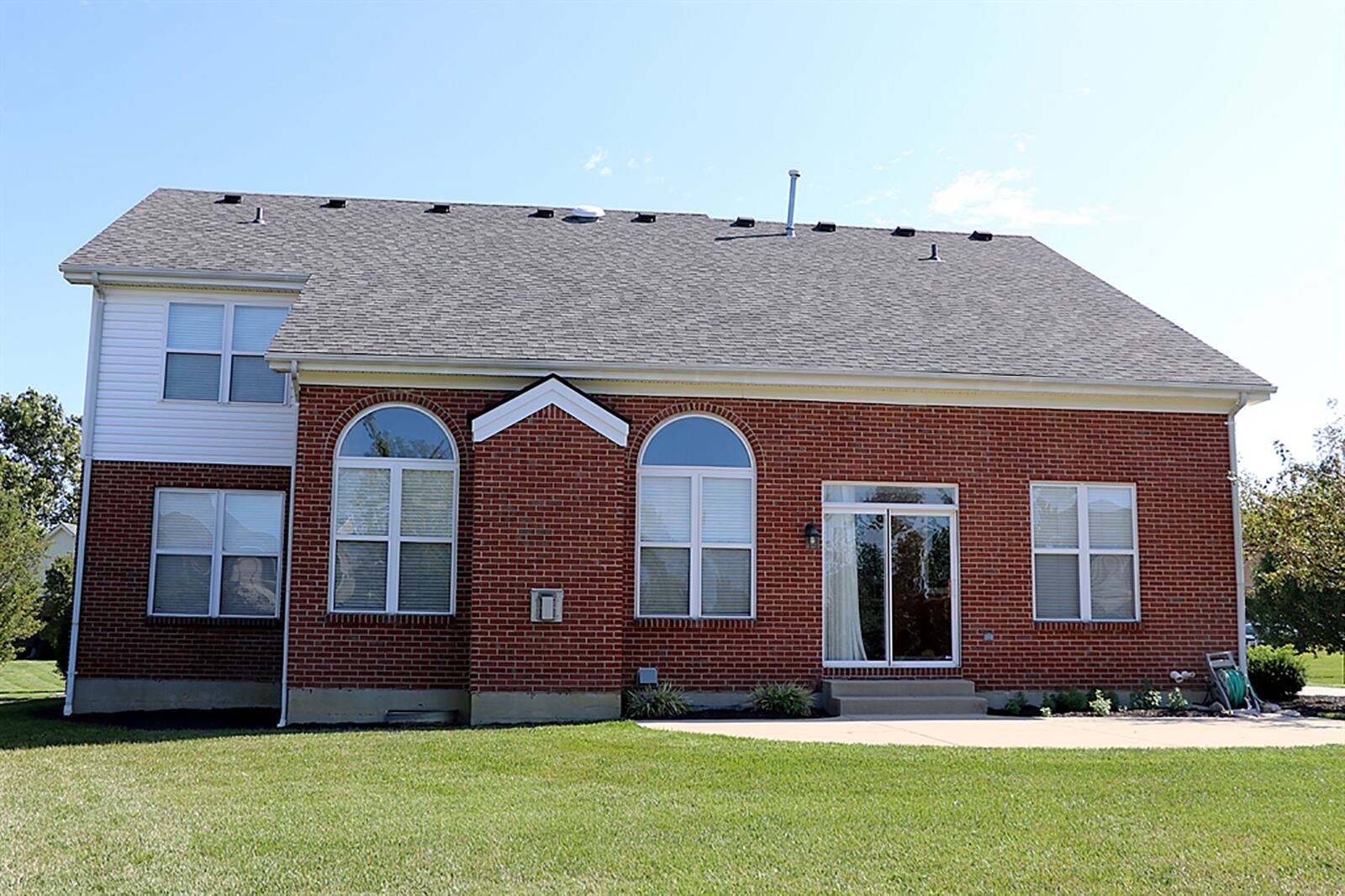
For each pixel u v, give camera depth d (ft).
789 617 56.29
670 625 55.21
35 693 87.92
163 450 62.03
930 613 58.13
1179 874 26.12
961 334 61.72
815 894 24.79
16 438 203.21
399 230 71.15
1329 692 73.20
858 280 68.74
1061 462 59.16
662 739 44.75
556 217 76.38
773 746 42.83
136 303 62.90
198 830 29.89
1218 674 58.13
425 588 54.44
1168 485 60.03
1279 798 33.55
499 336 56.03
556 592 52.54
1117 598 59.52
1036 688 57.88
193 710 59.88
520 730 47.57
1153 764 38.96
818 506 57.06
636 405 56.18
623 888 25.16
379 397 54.60
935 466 58.13
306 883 25.41
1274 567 75.05
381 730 49.32
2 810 32.24
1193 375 59.41
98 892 24.73
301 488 53.67
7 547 88.17
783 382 56.39
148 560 61.21
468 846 28.35
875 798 33.73
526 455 53.11
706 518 56.59
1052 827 30.14
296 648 52.90
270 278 62.28
